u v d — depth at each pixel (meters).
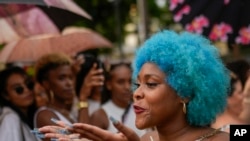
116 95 4.80
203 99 2.47
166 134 2.54
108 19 11.55
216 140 2.48
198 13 5.43
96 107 4.83
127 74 4.81
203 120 2.51
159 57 2.47
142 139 2.76
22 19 5.48
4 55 5.73
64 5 3.81
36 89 4.74
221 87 2.53
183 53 2.46
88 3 11.17
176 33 2.59
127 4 12.01
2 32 5.40
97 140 2.55
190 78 2.45
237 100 4.15
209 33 5.38
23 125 4.39
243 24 5.35
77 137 2.52
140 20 7.23
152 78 2.48
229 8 5.38
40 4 3.47
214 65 2.52
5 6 4.99
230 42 5.36
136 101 2.53
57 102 4.41
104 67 4.96
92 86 4.58
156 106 2.48
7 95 4.50
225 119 4.10
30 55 5.66
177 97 2.48
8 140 4.20
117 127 2.56
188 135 2.51
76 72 4.71
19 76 4.52
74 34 5.84
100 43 5.98
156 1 12.68
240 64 4.32
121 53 9.94
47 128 2.53
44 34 5.55
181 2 5.52
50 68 4.42
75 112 4.75
